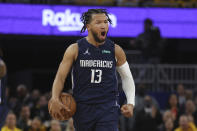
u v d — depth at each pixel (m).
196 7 36.31
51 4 34.38
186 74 32.97
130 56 32.97
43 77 42.72
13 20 33.91
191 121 24.83
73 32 34.34
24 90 28.55
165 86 32.53
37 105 27.05
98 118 9.68
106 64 9.80
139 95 25.56
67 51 9.71
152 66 32.19
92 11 9.66
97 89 9.74
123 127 24.58
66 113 9.45
